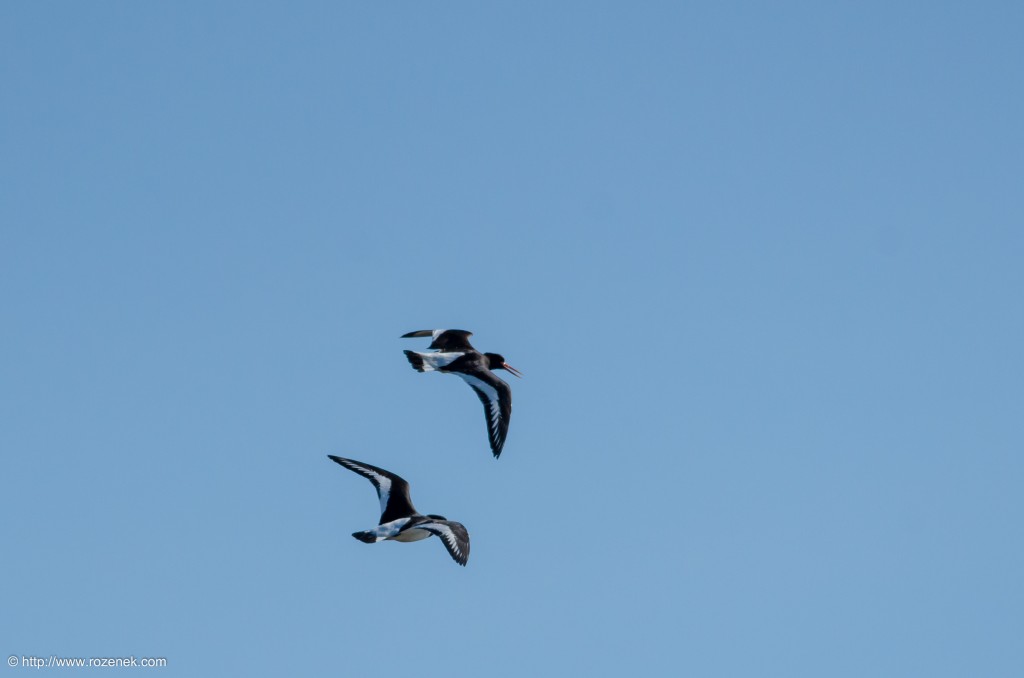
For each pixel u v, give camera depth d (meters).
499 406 24.84
